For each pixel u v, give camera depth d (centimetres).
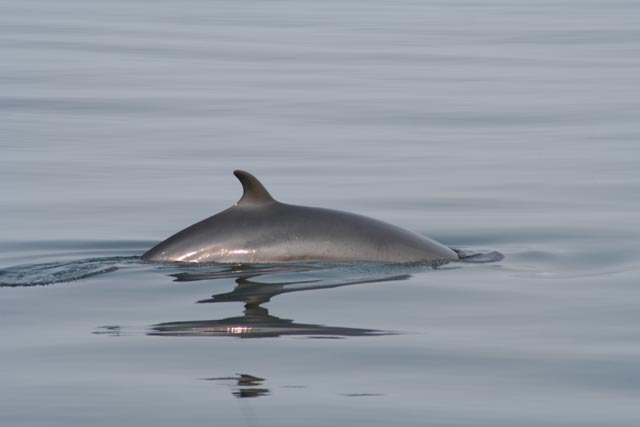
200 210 7506
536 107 12119
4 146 9825
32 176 8588
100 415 3431
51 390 3666
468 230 6844
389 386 3716
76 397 3597
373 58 16150
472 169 8931
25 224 6969
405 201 7750
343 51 16862
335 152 9706
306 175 8706
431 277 5384
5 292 5103
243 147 9919
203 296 4972
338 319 4591
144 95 12850
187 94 12950
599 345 4216
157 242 6506
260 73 14650
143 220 7162
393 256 5644
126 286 5181
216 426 3341
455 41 18162
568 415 3444
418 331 4419
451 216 7262
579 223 6950
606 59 16050
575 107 12062
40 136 10350
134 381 3756
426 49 17150
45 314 4716
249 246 5575
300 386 3706
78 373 3853
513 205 7581
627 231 6675
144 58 15912
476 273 5509
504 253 6119
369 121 11312
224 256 5569
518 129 10869
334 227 5675
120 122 11169
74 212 7362
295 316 4631
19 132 10525
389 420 3394
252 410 3472
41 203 7631
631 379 3794
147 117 11469
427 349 4156
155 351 4122
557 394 3644
